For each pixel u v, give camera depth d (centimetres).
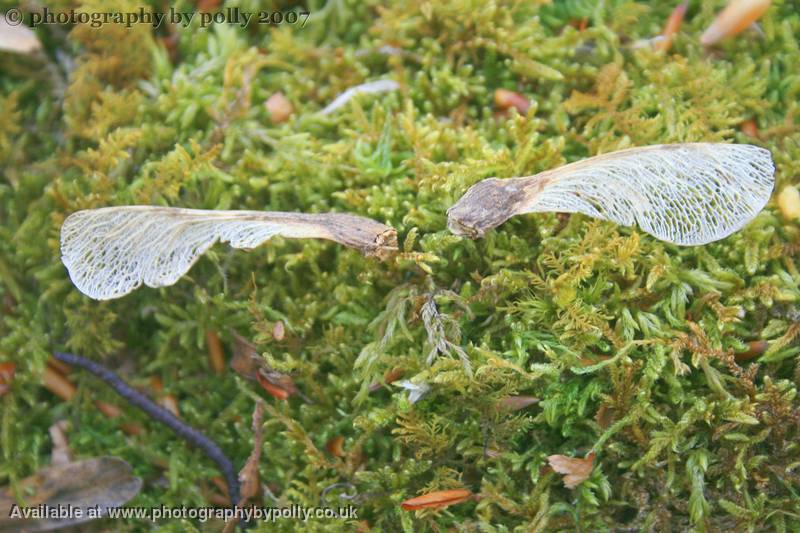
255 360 27
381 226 26
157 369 28
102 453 28
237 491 27
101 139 28
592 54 28
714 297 26
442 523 26
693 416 26
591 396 26
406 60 28
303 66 29
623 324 26
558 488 27
